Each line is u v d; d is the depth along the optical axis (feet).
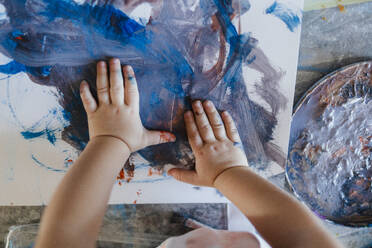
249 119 1.74
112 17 1.59
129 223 1.92
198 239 1.59
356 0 1.67
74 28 1.60
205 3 1.59
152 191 1.88
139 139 1.64
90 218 1.11
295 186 1.82
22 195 1.87
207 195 1.88
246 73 1.67
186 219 1.91
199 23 1.61
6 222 1.90
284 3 1.59
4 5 1.58
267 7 1.59
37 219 1.89
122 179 1.86
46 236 0.99
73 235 1.01
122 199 1.89
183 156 1.80
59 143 1.79
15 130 1.76
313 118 1.75
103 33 1.61
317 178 1.81
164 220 1.91
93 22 1.60
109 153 1.42
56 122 1.75
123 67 1.63
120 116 1.58
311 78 1.73
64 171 1.84
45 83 1.68
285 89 1.69
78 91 1.68
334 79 1.69
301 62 1.71
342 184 1.82
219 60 1.65
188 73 1.67
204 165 1.63
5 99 1.70
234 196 1.32
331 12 1.68
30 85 1.68
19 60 1.64
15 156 1.81
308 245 0.94
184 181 1.75
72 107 1.72
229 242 1.56
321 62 1.71
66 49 1.63
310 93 1.71
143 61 1.64
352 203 1.83
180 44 1.63
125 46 1.62
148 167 1.84
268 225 1.08
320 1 1.67
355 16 1.68
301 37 1.70
